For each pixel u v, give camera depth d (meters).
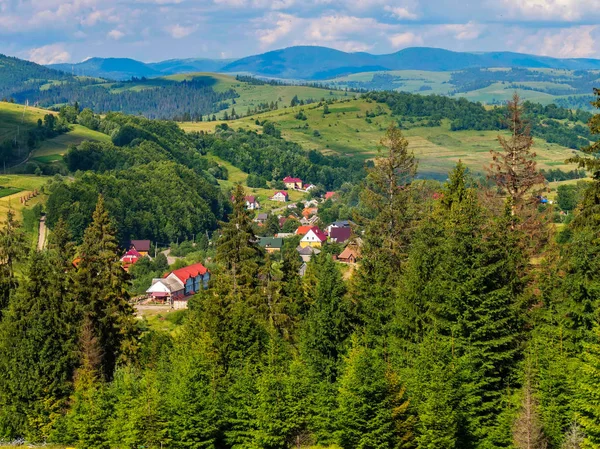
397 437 47.97
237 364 58.34
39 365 58.94
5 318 61.91
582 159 52.94
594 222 52.72
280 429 50.78
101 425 53.81
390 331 54.97
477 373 48.00
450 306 50.84
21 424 58.53
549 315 50.94
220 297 62.62
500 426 46.81
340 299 56.75
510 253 55.00
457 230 53.19
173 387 52.78
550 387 46.56
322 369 55.41
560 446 44.62
